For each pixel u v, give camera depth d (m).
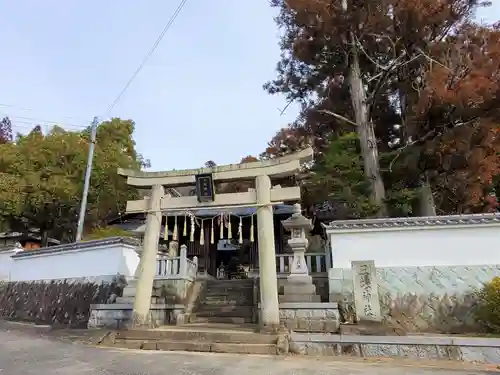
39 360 7.41
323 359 7.78
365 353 8.20
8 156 23.67
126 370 6.44
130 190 26.50
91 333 10.66
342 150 19.84
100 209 26.31
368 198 16.70
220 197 11.40
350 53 19.33
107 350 8.88
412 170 17.16
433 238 11.43
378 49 19.50
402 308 10.89
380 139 23.39
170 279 13.80
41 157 23.83
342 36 18.27
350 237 12.01
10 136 41.19
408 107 18.70
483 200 16.64
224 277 25.06
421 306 10.80
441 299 10.75
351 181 18.05
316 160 23.09
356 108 19.17
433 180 17.44
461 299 10.60
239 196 11.23
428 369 6.80
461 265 10.98
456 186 16.31
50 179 23.42
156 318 11.73
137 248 15.80
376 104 21.27
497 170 15.00
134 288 13.45
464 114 14.98
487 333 9.75
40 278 18.61
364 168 18.20
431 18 16.41
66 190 23.22
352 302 11.16
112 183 25.42
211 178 11.31
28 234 30.17
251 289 15.38
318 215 20.55
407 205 17.53
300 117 25.31
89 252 16.42
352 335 8.62
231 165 11.47
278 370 6.49
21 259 20.36
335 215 19.83
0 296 20.66
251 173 11.30
